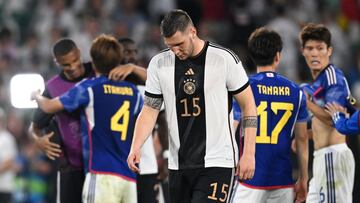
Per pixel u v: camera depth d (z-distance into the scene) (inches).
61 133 1033.5
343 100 971.3
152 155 1061.8
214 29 2249.0
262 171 938.1
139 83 1035.9
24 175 1758.1
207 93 842.2
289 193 954.7
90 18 2154.3
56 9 2246.6
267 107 939.3
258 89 938.7
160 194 1135.0
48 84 1048.8
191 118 846.5
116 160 1000.2
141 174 1053.8
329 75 978.1
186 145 850.8
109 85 1001.5
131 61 1078.4
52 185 1701.5
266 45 947.3
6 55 2058.3
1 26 2235.5
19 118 1841.8
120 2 2282.2
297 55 2177.7
